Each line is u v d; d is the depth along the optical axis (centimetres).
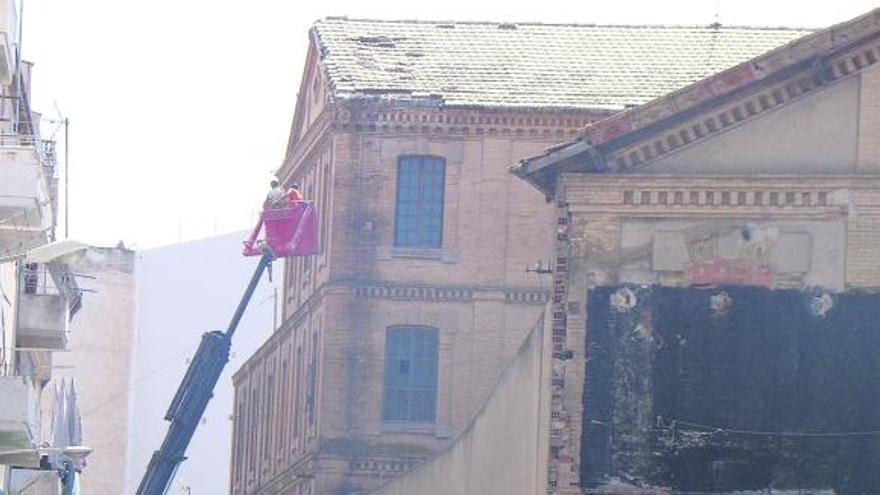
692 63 6378
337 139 6169
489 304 6106
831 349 4031
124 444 9294
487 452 4597
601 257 4097
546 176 4159
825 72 4053
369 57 6406
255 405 7562
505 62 6362
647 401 4069
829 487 4012
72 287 6128
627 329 4081
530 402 4328
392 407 6119
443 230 6138
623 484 4066
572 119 6078
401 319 6128
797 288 4044
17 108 4656
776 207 4053
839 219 4041
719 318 4062
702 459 4047
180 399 4588
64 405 6362
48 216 4419
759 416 4041
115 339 9312
